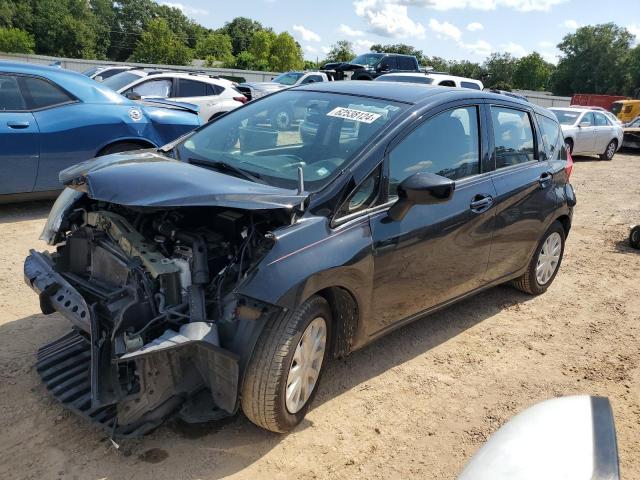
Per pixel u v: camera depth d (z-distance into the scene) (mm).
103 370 2584
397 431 3178
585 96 41969
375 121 3527
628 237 7629
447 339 4359
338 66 21641
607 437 1693
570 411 1851
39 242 5621
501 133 4418
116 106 6645
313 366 3059
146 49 68875
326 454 2932
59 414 3014
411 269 3508
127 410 2592
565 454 1647
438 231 3633
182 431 2982
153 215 3133
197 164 3531
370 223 3193
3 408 3021
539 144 4918
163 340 2490
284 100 4117
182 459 2783
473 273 4156
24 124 5961
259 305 2604
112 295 2768
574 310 5129
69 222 3502
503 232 4324
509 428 1860
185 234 2873
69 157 6301
